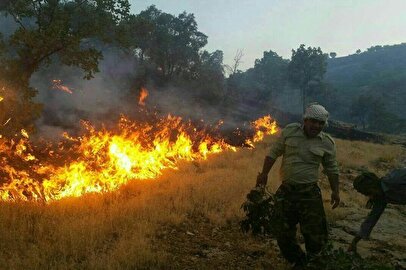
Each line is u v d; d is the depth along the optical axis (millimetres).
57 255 4926
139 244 5254
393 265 5840
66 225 5656
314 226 4559
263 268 5180
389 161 20609
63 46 17953
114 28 20547
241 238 6355
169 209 7125
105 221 6082
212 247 5898
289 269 5133
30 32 17109
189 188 8664
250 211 4855
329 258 4316
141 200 7426
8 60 16312
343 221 8086
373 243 6926
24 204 6441
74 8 18719
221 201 8078
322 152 4715
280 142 4918
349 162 17359
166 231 6324
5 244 5102
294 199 4695
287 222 4738
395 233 7715
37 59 17578
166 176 10203
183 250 5656
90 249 5164
